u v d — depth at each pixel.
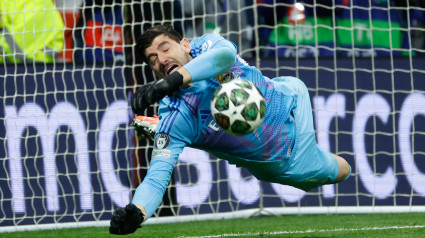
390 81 27.09
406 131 26.81
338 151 26.66
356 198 26.34
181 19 27.48
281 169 14.50
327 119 26.77
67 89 26.81
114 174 26.42
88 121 26.62
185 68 11.51
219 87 12.29
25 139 26.41
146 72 27.31
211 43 12.92
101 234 21.59
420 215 24.45
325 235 18.08
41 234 23.00
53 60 27.70
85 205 26.22
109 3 29.08
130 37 28.09
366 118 26.83
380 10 29.12
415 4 29.34
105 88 26.91
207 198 26.23
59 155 26.38
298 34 29.02
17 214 26.16
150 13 28.48
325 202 26.30
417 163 26.59
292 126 14.27
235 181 26.28
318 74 27.06
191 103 12.91
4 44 28.22
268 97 13.82
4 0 28.41
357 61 27.17
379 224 21.14
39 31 27.20
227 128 12.24
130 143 26.66
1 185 26.23
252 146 13.69
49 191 26.25
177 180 26.30
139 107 11.11
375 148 26.67
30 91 26.66
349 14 29.14
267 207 26.34
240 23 28.56
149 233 21.19
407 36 29.00
